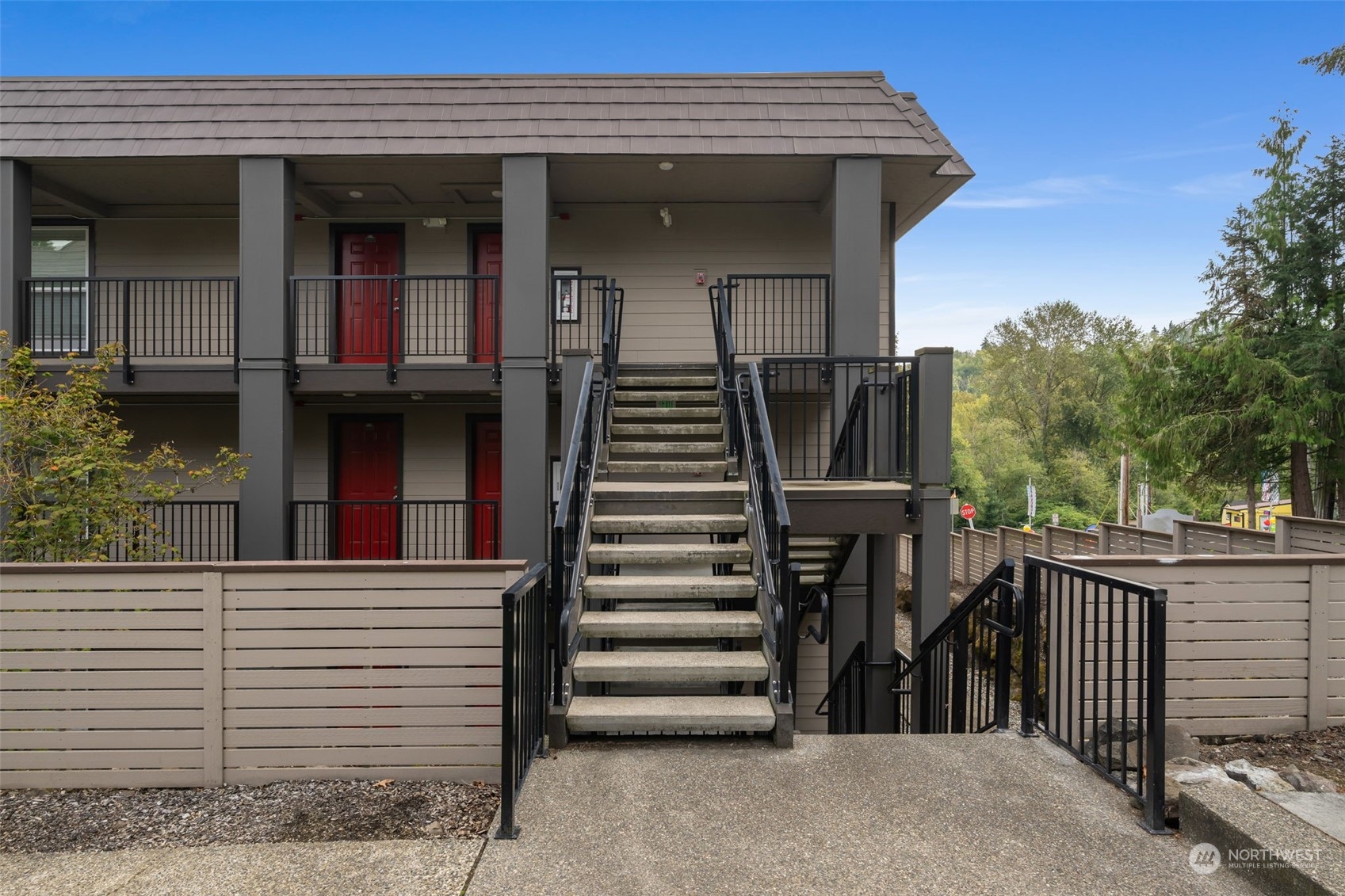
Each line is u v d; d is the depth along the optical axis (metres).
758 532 5.13
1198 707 4.46
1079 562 4.26
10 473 6.52
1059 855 2.91
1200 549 10.62
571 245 10.92
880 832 3.08
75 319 10.66
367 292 10.91
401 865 2.92
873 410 8.12
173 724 3.94
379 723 3.94
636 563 5.14
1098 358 44.38
